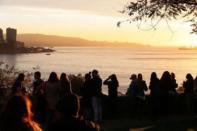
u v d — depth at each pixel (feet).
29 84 68.74
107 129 52.54
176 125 56.29
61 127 17.85
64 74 51.44
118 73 461.78
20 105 17.26
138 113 62.85
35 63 606.96
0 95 56.08
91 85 54.75
